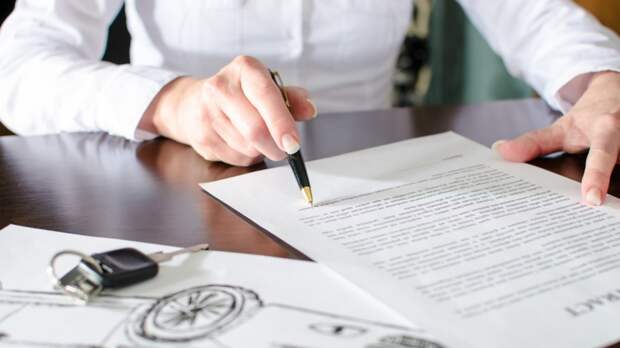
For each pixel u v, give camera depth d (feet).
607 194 1.72
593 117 2.04
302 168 1.72
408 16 3.43
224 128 1.91
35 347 1.11
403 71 5.35
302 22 3.11
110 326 1.16
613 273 1.32
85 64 2.51
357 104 3.41
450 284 1.28
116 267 1.30
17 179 1.88
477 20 3.29
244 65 1.89
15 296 1.26
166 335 1.13
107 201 1.73
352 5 3.18
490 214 1.59
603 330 1.13
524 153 1.96
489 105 2.61
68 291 1.26
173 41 3.09
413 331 1.13
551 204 1.65
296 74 3.20
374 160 1.98
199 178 1.91
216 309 1.20
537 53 2.84
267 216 1.61
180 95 2.20
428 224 1.54
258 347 1.09
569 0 3.05
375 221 1.57
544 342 1.10
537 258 1.38
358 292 1.26
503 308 1.20
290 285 1.28
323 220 1.58
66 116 2.35
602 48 2.57
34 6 2.83
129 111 2.20
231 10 3.04
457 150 2.05
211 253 1.42
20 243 1.48
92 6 2.91
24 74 2.54
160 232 1.54
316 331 1.13
